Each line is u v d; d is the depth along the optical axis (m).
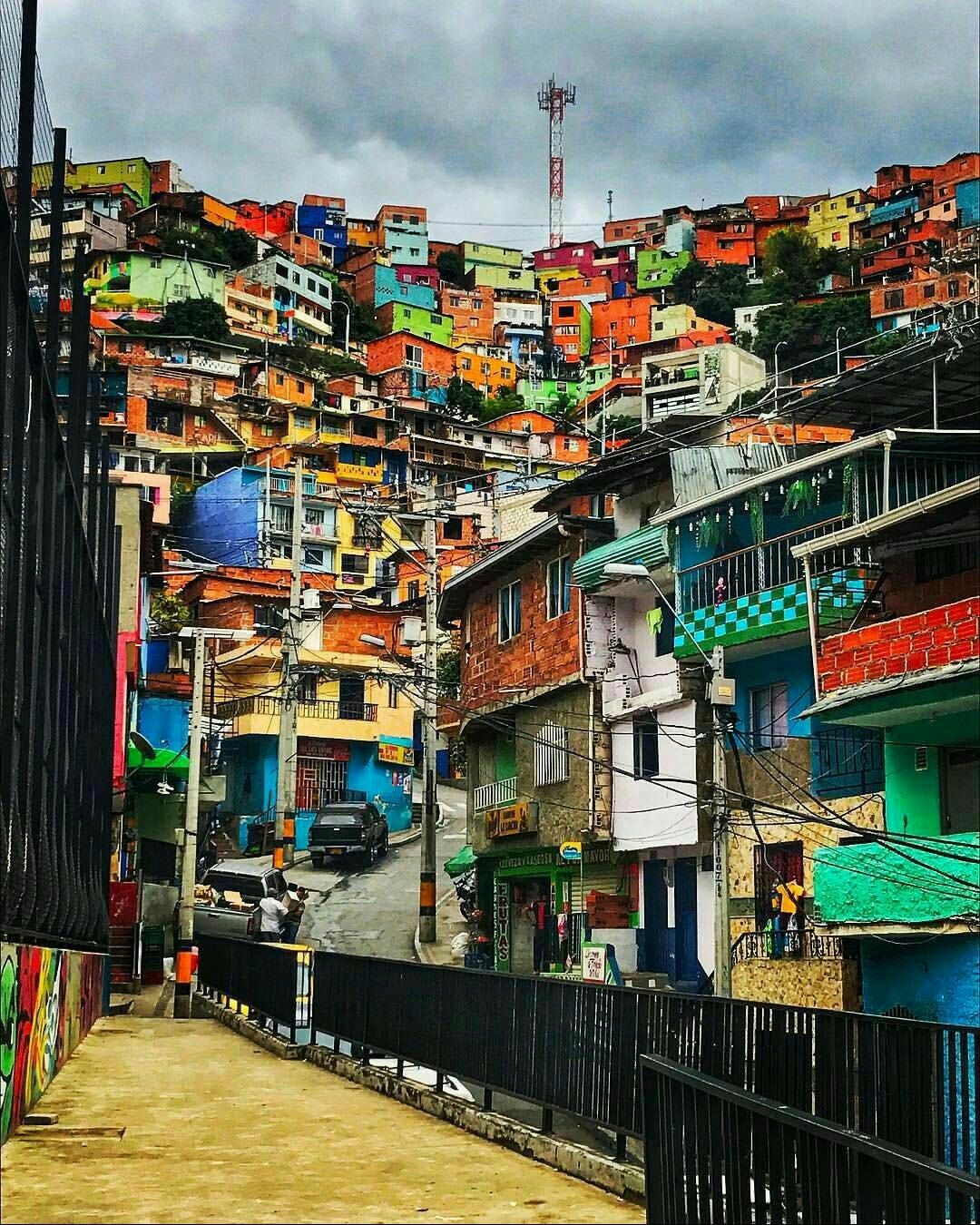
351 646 64.44
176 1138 11.50
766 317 130.38
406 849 57.72
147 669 52.47
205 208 143.75
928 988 21.17
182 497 80.94
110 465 22.52
